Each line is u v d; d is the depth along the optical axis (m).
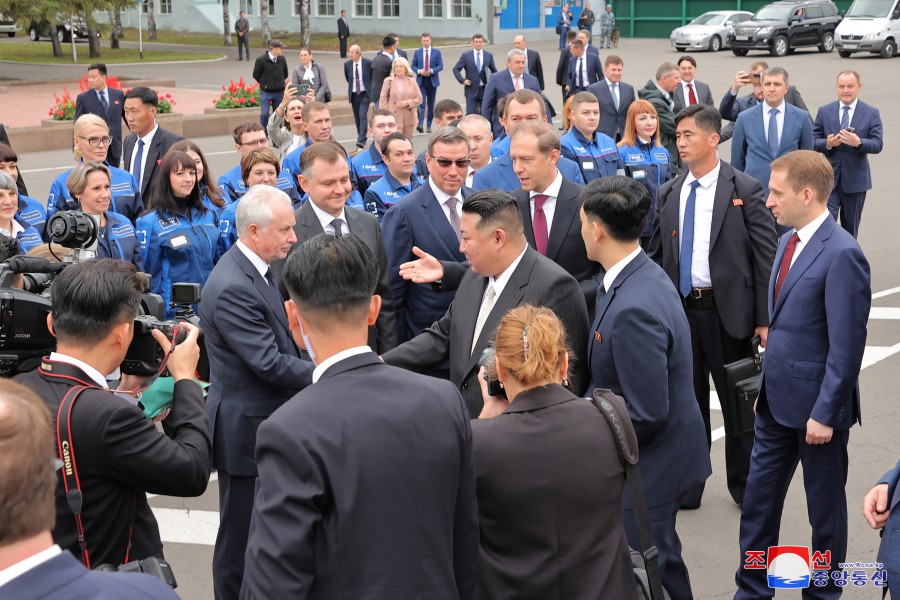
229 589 4.44
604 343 3.91
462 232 4.21
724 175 5.68
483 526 3.01
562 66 20.48
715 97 25.70
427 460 2.57
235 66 38.19
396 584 2.49
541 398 3.06
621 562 3.03
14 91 28.59
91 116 7.85
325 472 2.45
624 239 3.93
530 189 5.44
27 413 1.76
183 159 6.73
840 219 11.03
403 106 16.98
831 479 4.38
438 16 47.06
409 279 5.36
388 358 4.51
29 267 3.46
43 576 1.71
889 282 10.26
